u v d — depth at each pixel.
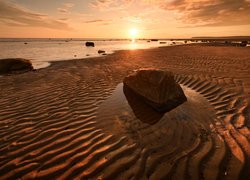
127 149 2.75
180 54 15.58
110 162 2.48
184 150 2.67
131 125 3.47
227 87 5.33
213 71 7.53
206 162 2.41
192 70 7.89
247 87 5.26
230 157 2.48
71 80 7.09
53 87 6.16
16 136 3.19
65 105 4.55
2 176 2.31
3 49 27.62
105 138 3.06
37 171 2.37
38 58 15.90
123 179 2.19
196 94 4.96
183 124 3.42
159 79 4.36
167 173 2.25
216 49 20.78
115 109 4.20
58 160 2.55
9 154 2.71
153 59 12.73
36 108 4.41
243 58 11.71
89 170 2.35
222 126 3.29
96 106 4.42
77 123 3.61
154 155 2.59
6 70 9.48
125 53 18.86
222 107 4.07
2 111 4.27
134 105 4.38
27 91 5.80
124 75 7.72
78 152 2.71
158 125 3.43
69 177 2.25
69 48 31.44
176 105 4.23
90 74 8.12
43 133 3.27
